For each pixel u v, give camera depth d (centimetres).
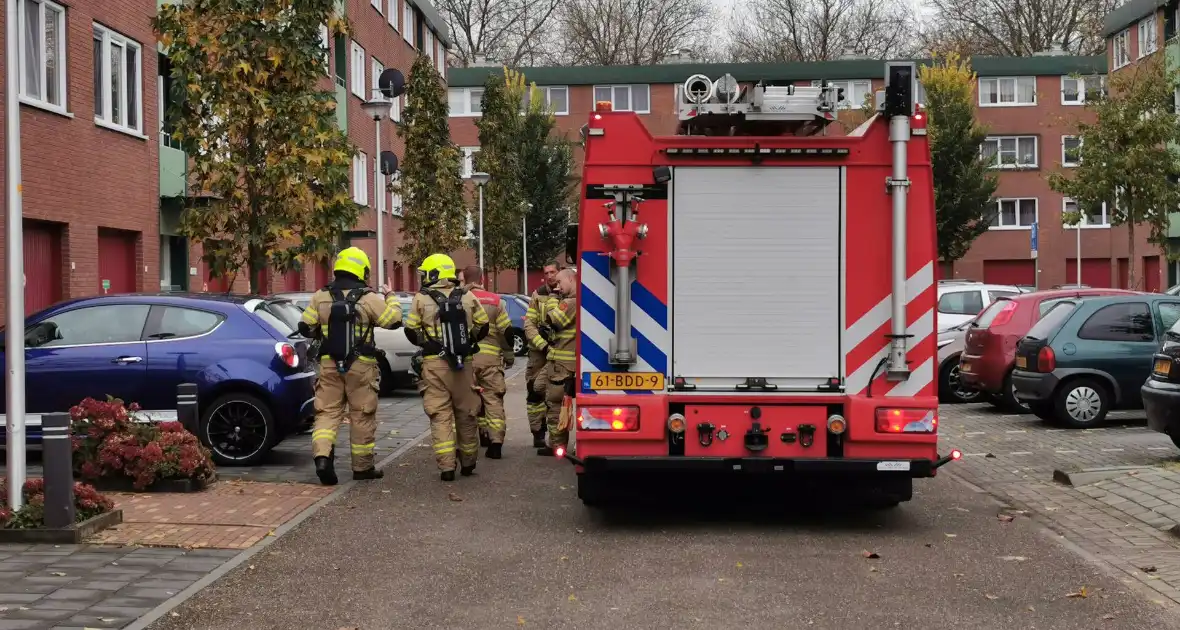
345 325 1064
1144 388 1142
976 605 647
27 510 802
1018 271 5806
